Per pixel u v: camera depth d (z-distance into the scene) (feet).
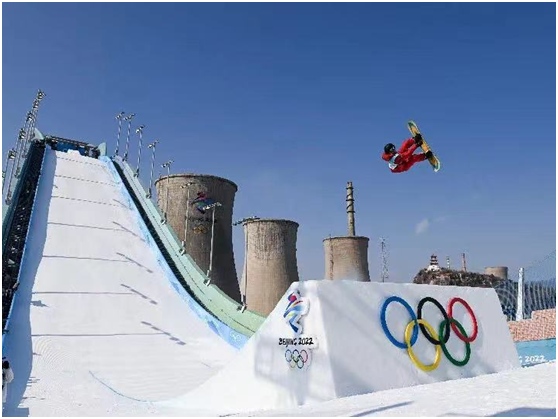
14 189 124.77
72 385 59.26
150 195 146.92
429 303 46.83
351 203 320.50
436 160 43.29
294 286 40.96
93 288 98.53
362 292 42.04
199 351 83.35
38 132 185.68
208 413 41.29
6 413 46.11
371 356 39.63
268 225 240.12
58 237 115.65
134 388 61.26
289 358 39.29
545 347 77.46
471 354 47.62
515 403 22.84
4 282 89.61
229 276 211.82
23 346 70.08
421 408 24.52
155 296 104.01
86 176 159.12
